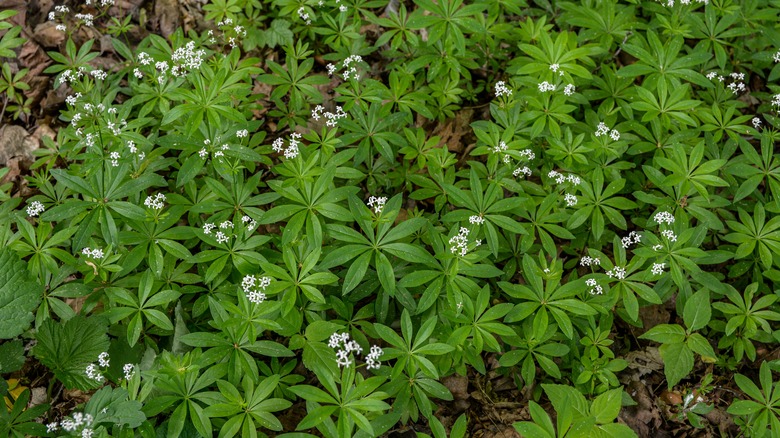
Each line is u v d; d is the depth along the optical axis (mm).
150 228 958
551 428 871
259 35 1155
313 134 1015
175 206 975
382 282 917
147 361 931
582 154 1024
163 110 1031
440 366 922
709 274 960
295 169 962
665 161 993
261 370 926
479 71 1158
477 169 1028
